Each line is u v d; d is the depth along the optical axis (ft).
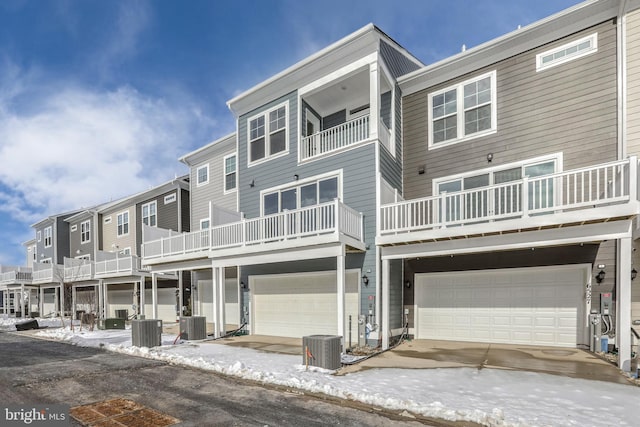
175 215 64.54
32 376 23.08
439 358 26.20
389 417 15.38
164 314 64.90
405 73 42.16
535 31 30.81
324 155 37.09
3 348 35.91
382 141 34.42
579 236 23.09
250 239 36.14
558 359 24.94
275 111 42.06
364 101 41.81
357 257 34.14
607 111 27.89
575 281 28.89
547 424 13.74
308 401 17.63
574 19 29.22
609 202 21.44
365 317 32.76
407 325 35.58
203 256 40.65
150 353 30.04
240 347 32.32
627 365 21.45
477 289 32.94
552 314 29.58
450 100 36.11
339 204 29.66
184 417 15.52
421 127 37.83
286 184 39.86
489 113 33.63
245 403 17.38
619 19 27.37
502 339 31.45
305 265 38.06
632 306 25.80
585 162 28.53
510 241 25.49
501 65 33.24
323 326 36.35
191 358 27.25
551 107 30.40
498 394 17.49
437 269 34.86
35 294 106.11
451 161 35.50
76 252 91.25
